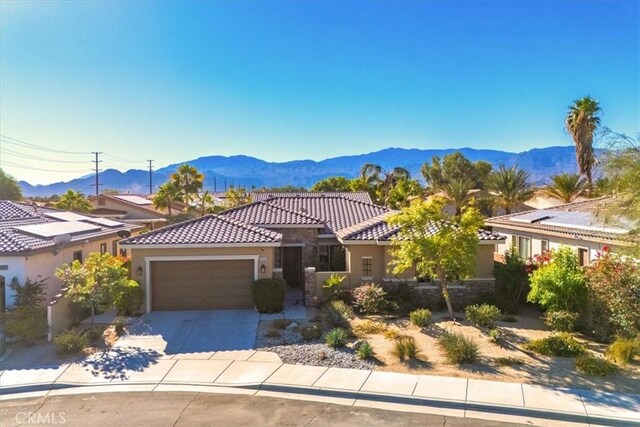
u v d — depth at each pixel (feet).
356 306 61.52
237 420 32.35
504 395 35.55
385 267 66.85
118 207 148.56
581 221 71.92
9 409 34.63
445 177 199.11
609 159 40.22
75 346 46.39
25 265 55.52
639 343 42.73
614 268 48.73
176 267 63.72
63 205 144.66
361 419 32.45
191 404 35.06
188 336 51.49
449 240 54.39
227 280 64.23
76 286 50.55
